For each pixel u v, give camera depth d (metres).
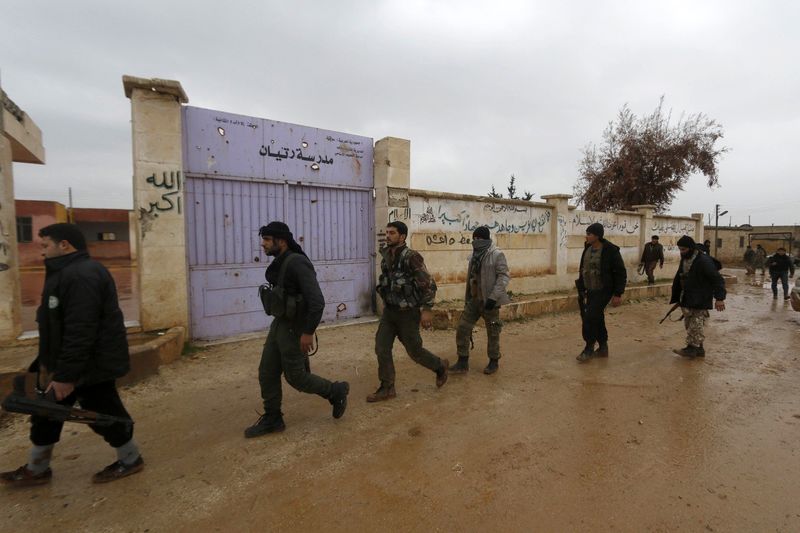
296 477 2.87
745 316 9.36
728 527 2.41
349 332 6.90
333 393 3.61
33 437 2.67
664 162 19.55
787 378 5.08
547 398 4.35
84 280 2.41
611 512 2.53
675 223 15.69
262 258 6.65
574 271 11.89
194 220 6.07
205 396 4.28
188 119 5.93
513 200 10.10
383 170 7.71
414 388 4.56
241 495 2.67
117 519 2.43
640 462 3.10
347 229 7.62
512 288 10.16
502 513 2.51
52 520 2.42
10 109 6.63
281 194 6.81
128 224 28.00
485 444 3.35
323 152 7.23
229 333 6.39
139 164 5.39
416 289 4.02
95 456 3.13
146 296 5.52
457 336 5.09
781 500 2.67
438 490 2.73
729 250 35.62
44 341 2.49
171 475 2.88
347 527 2.38
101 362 2.57
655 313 9.58
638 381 4.90
